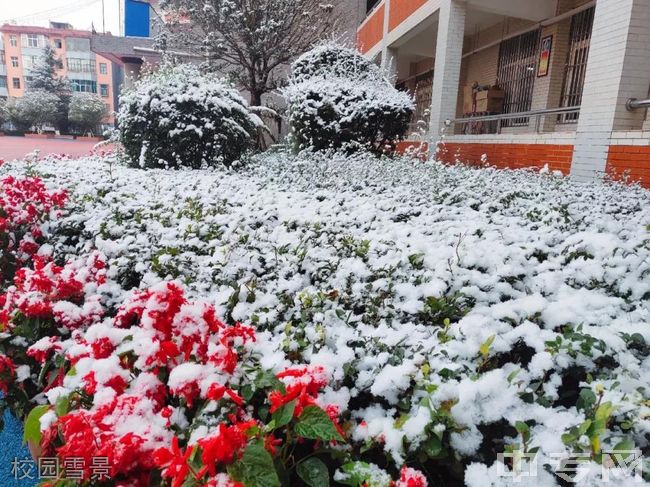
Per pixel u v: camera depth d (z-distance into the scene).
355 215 3.27
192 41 12.76
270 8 11.31
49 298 1.73
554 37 9.20
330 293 1.88
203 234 2.76
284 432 1.08
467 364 1.31
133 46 17.03
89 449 0.95
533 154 6.80
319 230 2.82
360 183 4.82
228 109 6.82
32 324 1.67
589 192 4.34
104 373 1.14
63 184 4.18
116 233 2.65
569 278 2.01
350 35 16.66
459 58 8.94
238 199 3.87
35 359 1.65
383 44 13.35
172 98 6.47
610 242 2.34
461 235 2.62
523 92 10.36
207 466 0.84
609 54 5.39
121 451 0.94
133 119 6.49
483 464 1.02
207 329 1.25
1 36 46.84
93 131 33.06
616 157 5.30
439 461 1.09
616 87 5.29
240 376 1.14
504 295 1.91
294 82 8.63
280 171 5.71
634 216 3.48
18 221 2.76
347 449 1.10
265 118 12.18
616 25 5.30
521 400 1.15
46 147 16.42
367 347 1.48
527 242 2.59
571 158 6.08
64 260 2.60
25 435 1.20
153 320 1.19
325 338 1.53
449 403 1.09
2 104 31.09
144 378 1.14
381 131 7.58
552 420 1.10
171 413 1.08
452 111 9.09
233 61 12.37
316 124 7.30
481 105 11.35
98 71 46.66
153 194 3.99
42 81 36.69
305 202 3.76
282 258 2.32
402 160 6.14
